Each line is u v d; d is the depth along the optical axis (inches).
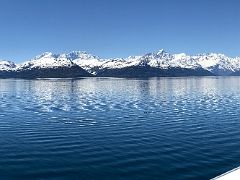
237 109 3846.0
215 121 2950.3
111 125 2753.4
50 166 1635.1
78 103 4626.0
